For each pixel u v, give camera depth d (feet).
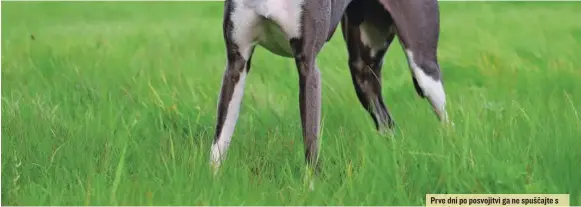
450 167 22.34
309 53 21.80
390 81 35.24
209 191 21.43
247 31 21.84
